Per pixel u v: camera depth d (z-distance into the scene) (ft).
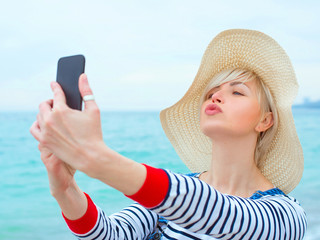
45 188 31.09
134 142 53.47
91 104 2.81
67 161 2.81
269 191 4.54
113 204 23.58
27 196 28.45
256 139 4.90
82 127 2.73
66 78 3.01
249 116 4.66
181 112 5.90
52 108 2.89
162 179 2.99
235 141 4.68
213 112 4.61
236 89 4.76
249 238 3.36
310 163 39.91
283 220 3.73
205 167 5.98
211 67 5.36
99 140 2.79
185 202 3.01
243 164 4.75
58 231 20.89
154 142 53.26
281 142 5.16
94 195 25.17
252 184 4.79
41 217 23.29
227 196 3.49
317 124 80.23
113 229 4.56
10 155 46.73
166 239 4.66
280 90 4.87
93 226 4.17
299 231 3.96
